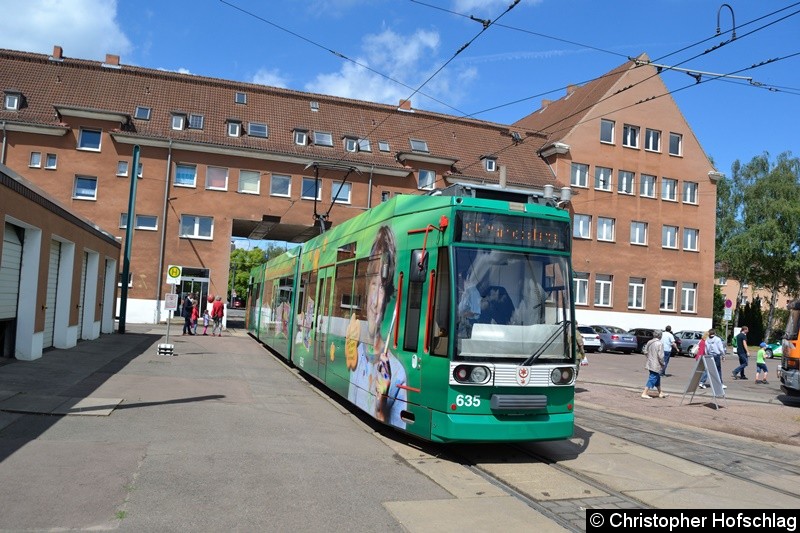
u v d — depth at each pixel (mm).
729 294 78312
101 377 13156
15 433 7941
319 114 41312
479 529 5586
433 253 8445
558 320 8414
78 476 6336
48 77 36938
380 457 8086
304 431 9344
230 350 22297
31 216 14133
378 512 5871
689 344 35906
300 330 16422
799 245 51094
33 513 5273
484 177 41000
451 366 7820
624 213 43594
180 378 13969
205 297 36219
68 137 34875
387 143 41156
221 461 7262
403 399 8664
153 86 38719
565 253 8633
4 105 34781
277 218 37375
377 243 10227
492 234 8320
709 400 15789
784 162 53469
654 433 10758
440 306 8180
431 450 8680
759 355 22219
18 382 11570
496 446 9109
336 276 12766
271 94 41312
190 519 5367
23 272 14719
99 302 23203
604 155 43312
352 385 10820
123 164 35594
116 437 8047
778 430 11539
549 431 8133
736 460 8914
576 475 7691
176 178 36281
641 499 6805
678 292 44625
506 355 8047
